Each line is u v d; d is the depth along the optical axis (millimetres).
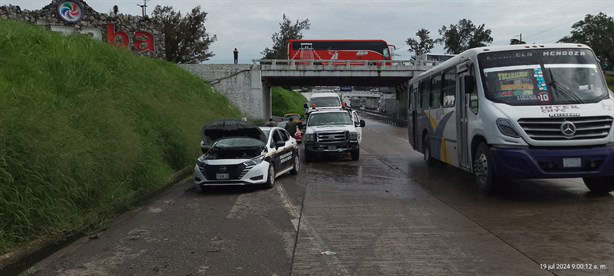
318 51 44812
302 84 52000
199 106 23125
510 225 7371
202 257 6121
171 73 26156
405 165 15891
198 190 11828
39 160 7770
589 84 9297
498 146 9086
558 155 8688
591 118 8758
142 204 10039
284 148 13219
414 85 17219
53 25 26891
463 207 8836
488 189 9664
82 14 27484
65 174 8234
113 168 10172
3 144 7441
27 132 8125
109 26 28188
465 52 10883
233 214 8797
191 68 41344
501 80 9602
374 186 11641
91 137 10203
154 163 12703
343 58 44719
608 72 81188
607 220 7512
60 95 11547
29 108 9258
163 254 6297
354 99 116312
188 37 45875
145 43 29188
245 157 11539
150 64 23266
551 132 8750
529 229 7094
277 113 62750
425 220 7875
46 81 12148
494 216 8023
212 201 10227
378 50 44750
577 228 7066
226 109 29188
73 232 7473
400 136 31500
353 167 15664
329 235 7070
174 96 20844
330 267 5590
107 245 6828
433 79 14180
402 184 11859
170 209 9438
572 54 9680
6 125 7922
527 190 10359
